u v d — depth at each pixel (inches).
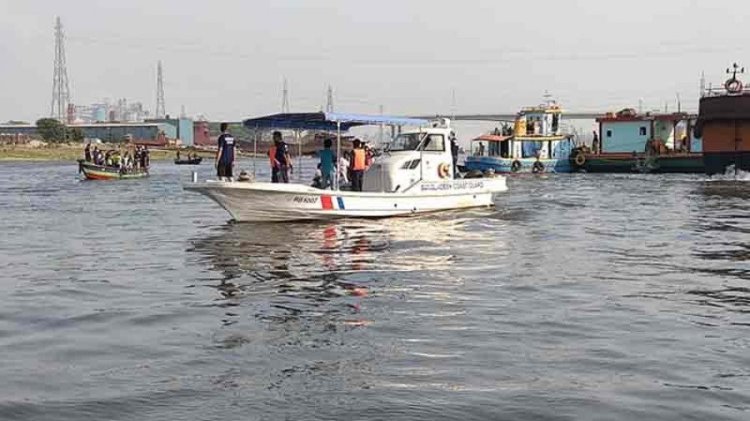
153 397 263.4
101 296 449.1
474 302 421.1
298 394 265.3
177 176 2386.8
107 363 306.3
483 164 2354.8
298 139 1003.9
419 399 259.3
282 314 392.8
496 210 1010.7
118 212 1080.8
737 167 1824.6
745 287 462.6
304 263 565.6
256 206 839.7
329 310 402.0
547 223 852.0
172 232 800.9
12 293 461.4
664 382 277.1
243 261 579.8
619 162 2298.2
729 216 927.7
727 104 1814.7
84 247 689.0
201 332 356.2
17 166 3452.3
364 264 558.6
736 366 296.8
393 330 357.1
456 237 720.3
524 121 2431.1
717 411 247.6
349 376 285.6
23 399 262.7
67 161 4259.4
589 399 258.7
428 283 480.1
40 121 5428.2
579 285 471.5
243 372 291.6
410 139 961.5
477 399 259.0
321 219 861.8
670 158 2224.4
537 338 340.8
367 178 946.7
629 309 401.4
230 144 846.5
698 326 362.6
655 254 607.5
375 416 243.8
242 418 242.8
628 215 949.2
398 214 914.1
